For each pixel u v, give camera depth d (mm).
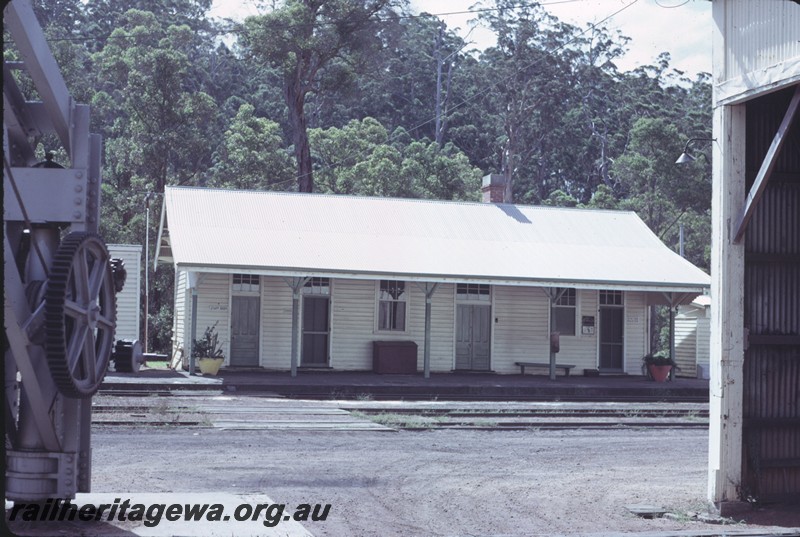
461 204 33406
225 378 25219
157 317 41938
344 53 59344
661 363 29422
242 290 28531
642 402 25016
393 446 15461
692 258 67000
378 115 93562
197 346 26609
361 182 57938
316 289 29094
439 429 18125
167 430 16328
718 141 10508
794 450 10664
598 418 20500
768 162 9961
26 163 8406
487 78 90812
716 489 10188
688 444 16797
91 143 8352
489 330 30453
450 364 29984
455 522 9445
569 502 10734
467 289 30312
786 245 10789
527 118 90375
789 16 9477
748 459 10414
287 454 14086
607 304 31359
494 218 32781
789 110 9758
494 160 91938
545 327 30828
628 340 31438
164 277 46031
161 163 53500
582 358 31031
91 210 8273
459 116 94625
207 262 26156
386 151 59531
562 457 14820
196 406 19781
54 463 8086
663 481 12484
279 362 28688
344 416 19203
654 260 31156
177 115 53750
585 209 34438
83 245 7625
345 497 10672
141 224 47625
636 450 15844
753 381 10547
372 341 29453
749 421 10406
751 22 10047
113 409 18594
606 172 90250
